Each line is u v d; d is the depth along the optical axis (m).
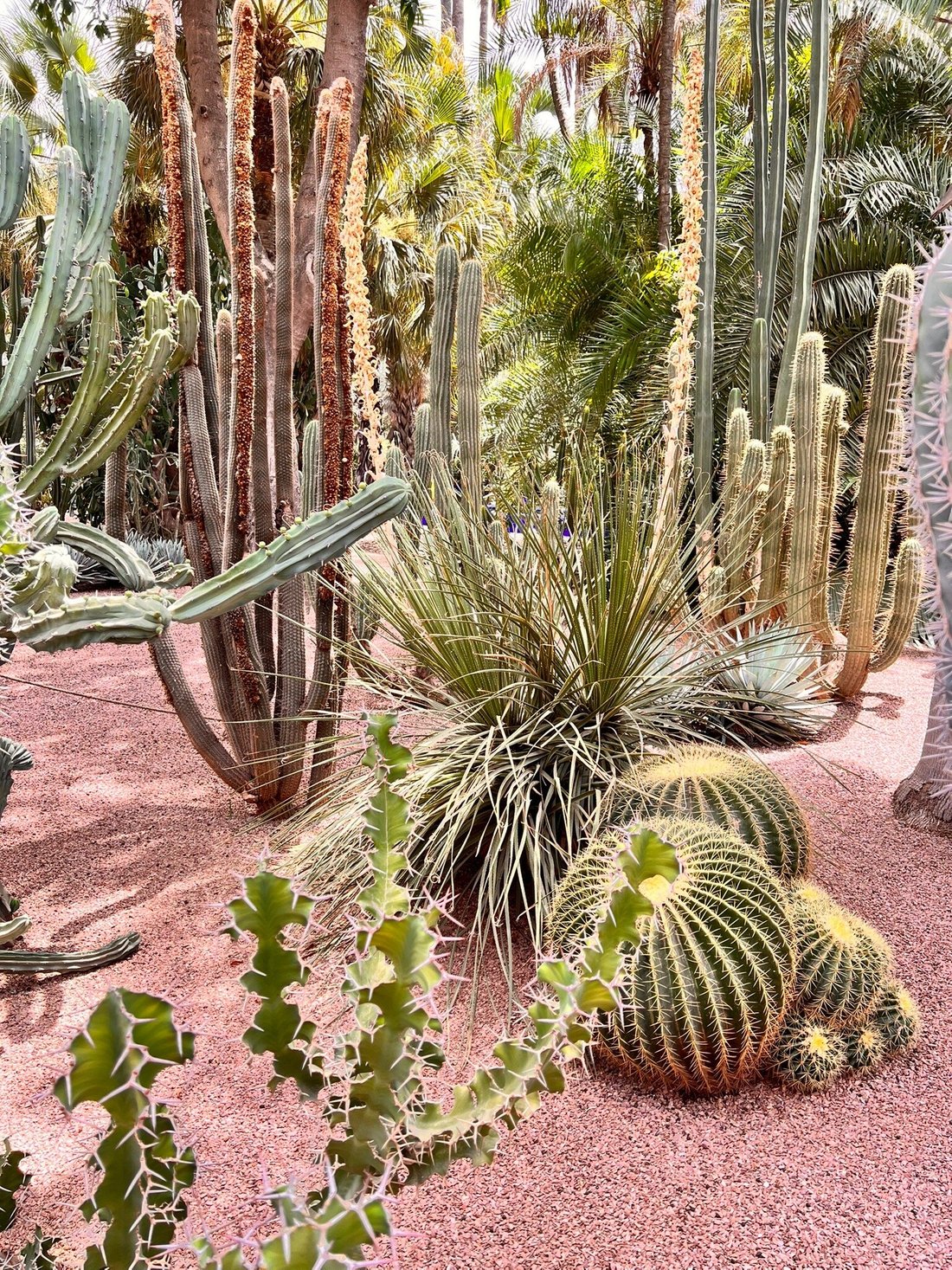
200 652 5.66
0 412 1.89
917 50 8.26
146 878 2.68
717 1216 1.46
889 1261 1.37
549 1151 1.62
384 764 0.93
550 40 15.03
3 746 2.35
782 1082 1.80
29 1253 1.17
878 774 3.28
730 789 2.18
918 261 6.83
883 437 3.90
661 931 1.70
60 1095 0.65
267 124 7.16
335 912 2.26
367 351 2.84
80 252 1.96
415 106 11.47
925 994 2.07
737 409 4.49
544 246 8.65
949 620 1.93
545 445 8.64
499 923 2.34
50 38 12.08
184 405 2.85
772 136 5.12
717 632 2.99
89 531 1.77
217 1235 1.39
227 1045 1.92
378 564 3.01
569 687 2.47
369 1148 0.86
